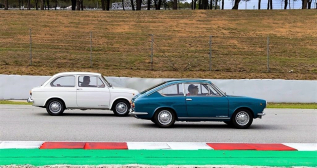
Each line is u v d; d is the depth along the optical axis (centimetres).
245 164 727
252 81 2206
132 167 675
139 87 2208
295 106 2056
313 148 890
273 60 2905
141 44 3209
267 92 2212
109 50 3030
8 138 972
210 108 1191
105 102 1488
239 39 3419
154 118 1195
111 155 779
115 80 2197
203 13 4591
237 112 1210
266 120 1458
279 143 960
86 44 3172
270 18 4397
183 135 1067
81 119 1390
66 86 1479
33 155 769
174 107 1184
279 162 745
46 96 1464
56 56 2825
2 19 3966
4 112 1574
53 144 886
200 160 748
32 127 1167
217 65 2750
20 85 2166
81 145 878
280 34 3691
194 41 3331
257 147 893
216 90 1212
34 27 3675
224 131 1160
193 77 2509
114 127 1202
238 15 4516
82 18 4172
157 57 2889
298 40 3488
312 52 3161
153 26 3884
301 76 2564
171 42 3281
